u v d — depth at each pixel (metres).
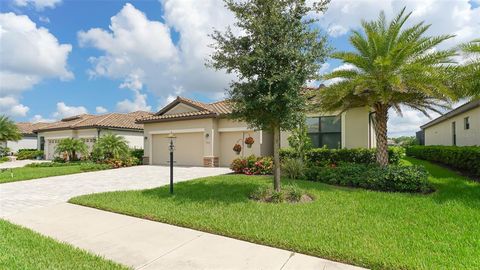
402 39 10.70
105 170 18.56
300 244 4.64
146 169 18.69
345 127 15.67
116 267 4.02
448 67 10.41
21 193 10.31
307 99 8.78
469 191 8.38
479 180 10.58
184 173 15.82
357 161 14.12
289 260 4.20
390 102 11.95
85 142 27.70
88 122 28.23
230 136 19.48
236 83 8.19
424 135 28.80
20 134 33.69
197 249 4.70
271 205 7.29
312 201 7.78
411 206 6.95
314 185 10.09
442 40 10.55
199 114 19.38
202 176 14.27
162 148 22.03
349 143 15.54
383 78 10.42
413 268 3.74
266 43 7.71
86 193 10.21
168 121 21.34
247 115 8.29
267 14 7.80
